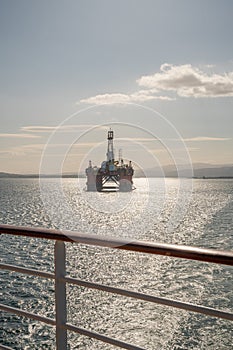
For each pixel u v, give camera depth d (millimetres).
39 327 10398
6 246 19266
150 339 9469
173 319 10547
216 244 20234
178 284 13609
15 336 9938
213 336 9438
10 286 13562
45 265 15609
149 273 15461
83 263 17438
